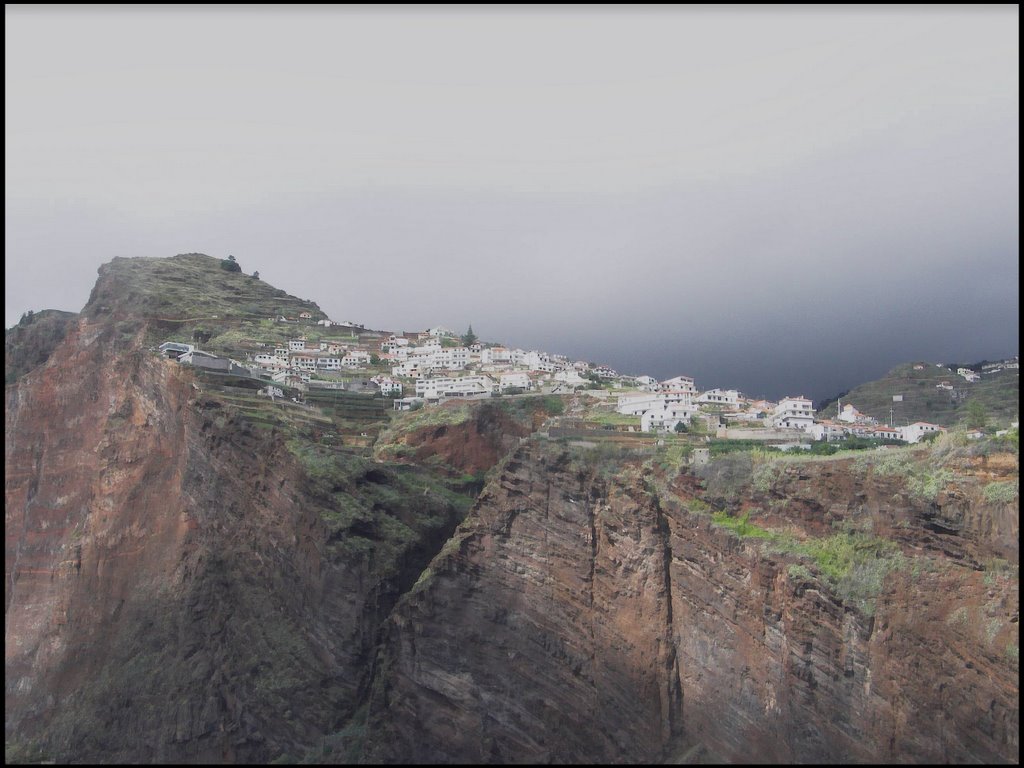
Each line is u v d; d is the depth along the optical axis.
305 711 99.56
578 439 108.69
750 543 88.19
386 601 104.44
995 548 80.88
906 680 80.06
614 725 88.81
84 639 119.75
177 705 104.12
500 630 96.50
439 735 94.31
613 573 93.62
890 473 87.06
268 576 109.25
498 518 100.69
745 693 84.69
